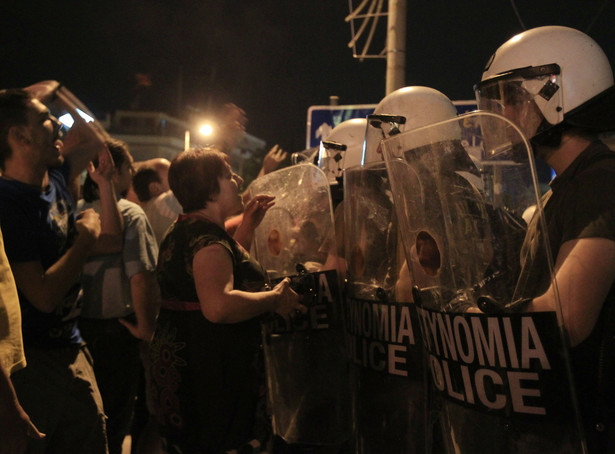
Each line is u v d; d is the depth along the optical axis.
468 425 1.52
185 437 2.32
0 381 1.49
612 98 1.56
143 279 3.34
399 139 1.70
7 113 2.43
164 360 2.35
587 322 1.40
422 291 1.68
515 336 1.42
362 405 2.21
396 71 9.36
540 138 1.64
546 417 1.39
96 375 3.33
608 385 1.42
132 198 4.39
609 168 1.45
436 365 1.64
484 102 1.75
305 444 2.54
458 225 1.56
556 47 1.64
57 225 2.55
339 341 2.48
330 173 3.02
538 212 1.41
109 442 3.37
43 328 2.46
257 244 2.78
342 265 2.60
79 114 2.94
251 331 2.40
